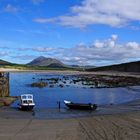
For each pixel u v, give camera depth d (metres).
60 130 34.06
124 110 54.47
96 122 39.47
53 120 41.59
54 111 54.31
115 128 35.19
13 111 53.16
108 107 59.94
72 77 197.25
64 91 101.06
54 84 131.50
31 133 32.47
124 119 41.84
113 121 40.19
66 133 32.50
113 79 167.50
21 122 39.59
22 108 54.81
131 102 69.25
